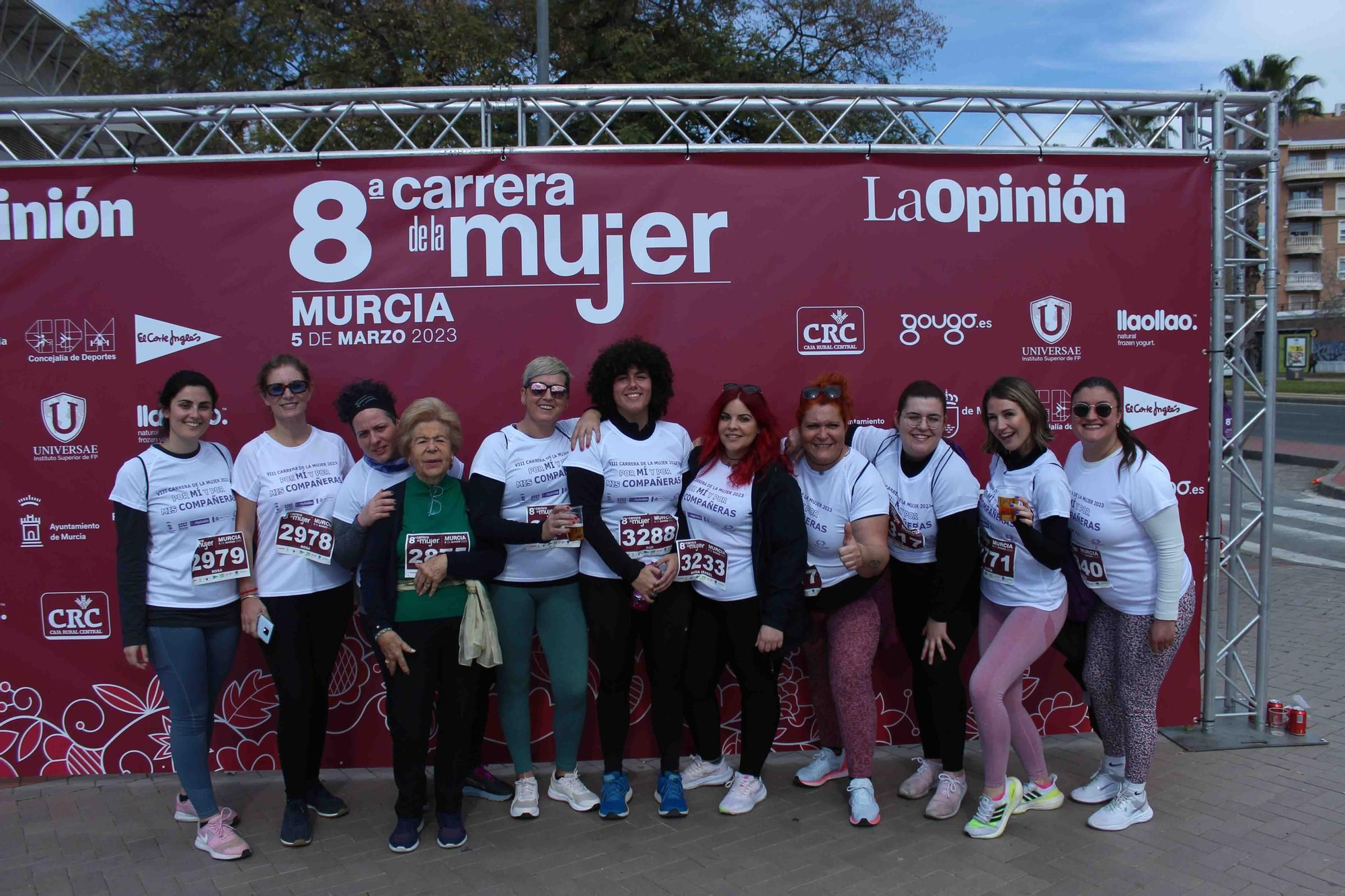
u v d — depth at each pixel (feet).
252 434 13.69
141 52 41.29
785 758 14.10
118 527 10.82
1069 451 13.37
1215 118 14.21
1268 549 14.51
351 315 13.69
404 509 10.98
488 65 39.09
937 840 11.33
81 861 11.08
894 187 14.10
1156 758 13.71
